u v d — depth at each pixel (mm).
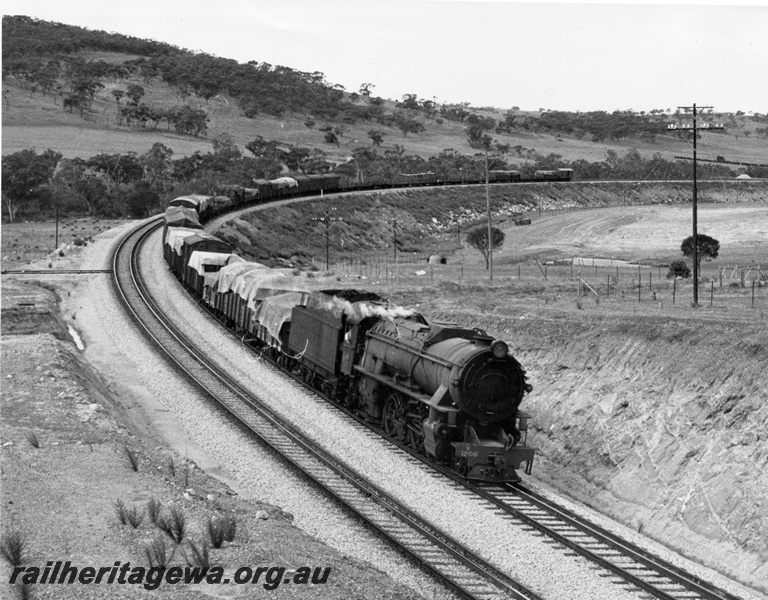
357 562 17906
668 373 29141
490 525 21156
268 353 42062
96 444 23312
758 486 23094
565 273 70438
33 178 120562
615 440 28750
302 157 180500
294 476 24375
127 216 121938
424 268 80188
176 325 48906
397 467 25625
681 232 108312
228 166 160750
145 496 19250
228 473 24750
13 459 21125
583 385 31969
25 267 67688
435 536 20047
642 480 26703
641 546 21406
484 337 25750
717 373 27312
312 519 21016
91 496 18938
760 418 24703
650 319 32844
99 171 151500
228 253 58438
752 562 21516
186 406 32438
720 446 25172
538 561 19047
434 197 146750
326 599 15055
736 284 50906
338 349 32688
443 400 25266
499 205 153750
